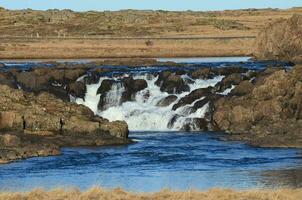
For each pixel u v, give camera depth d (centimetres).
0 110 7225
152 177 5316
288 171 5538
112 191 3744
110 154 6444
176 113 8788
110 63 12450
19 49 17212
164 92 9475
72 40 19538
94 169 5678
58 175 5388
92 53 16988
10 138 6419
